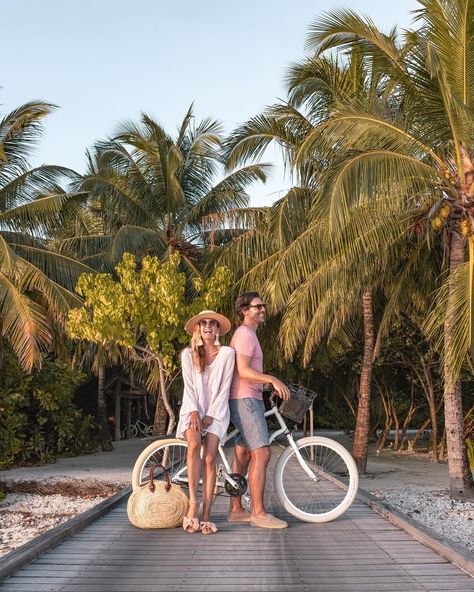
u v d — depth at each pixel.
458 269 10.95
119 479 16.09
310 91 15.62
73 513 13.05
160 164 23.50
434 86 11.48
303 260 13.18
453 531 10.02
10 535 10.98
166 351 14.20
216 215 20.19
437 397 23.03
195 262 22.23
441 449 22.33
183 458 7.25
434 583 4.54
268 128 17.03
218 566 4.99
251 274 17.14
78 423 23.16
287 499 6.72
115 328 13.90
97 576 4.75
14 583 4.59
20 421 19.20
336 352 21.55
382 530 6.25
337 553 5.38
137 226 21.81
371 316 17.06
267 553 5.37
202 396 6.17
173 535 6.06
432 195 11.75
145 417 36.31
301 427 38.31
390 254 13.23
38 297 18.17
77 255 23.73
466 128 10.97
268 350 19.67
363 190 10.66
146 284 14.20
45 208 17.86
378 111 11.90
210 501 6.16
